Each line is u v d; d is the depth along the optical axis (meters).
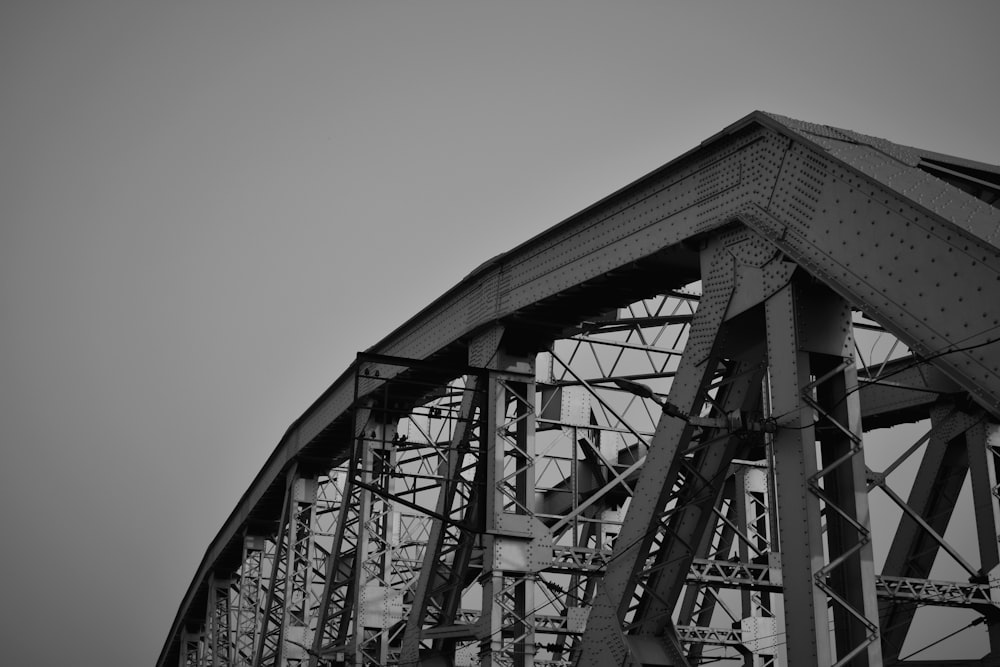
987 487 31.30
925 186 19.64
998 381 17.34
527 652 28.91
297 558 48.22
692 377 23.39
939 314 18.33
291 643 45.91
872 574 19.81
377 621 38.47
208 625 75.38
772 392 21.22
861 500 20.14
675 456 23.38
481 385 30.77
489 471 29.97
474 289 32.50
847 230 20.19
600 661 24.34
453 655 32.81
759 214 22.30
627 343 32.84
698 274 26.05
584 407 33.09
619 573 24.31
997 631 29.55
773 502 33.78
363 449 39.88
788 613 19.94
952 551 28.64
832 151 20.72
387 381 31.36
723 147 23.61
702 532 23.80
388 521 40.00
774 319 21.47
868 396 36.94
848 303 21.31
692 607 35.91
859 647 19.36
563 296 28.70
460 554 32.88
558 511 41.69
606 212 26.97
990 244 17.53
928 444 33.16
